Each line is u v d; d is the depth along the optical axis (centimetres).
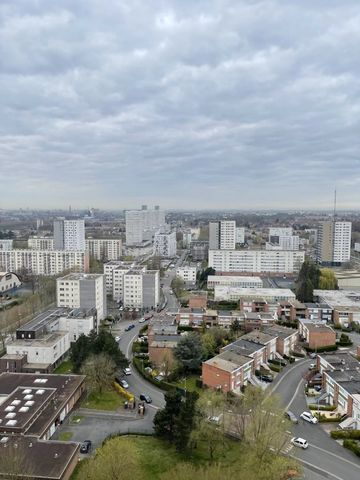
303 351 15088
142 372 13075
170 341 14288
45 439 9169
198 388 12194
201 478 6994
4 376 11969
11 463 7362
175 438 8975
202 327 17125
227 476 7044
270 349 14138
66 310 17462
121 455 7538
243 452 8675
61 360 14675
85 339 13200
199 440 9031
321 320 17950
